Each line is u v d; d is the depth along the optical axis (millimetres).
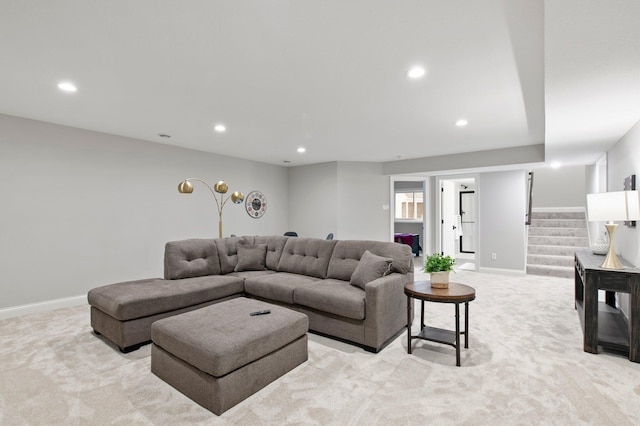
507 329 3143
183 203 5277
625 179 3357
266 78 2615
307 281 3338
